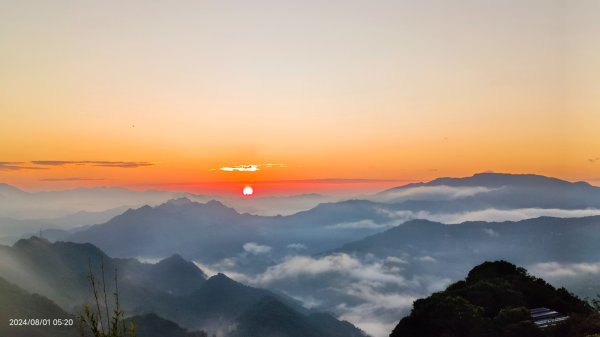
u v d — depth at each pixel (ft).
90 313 42.06
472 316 165.07
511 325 153.58
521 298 192.44
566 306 196.44
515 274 232.12
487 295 191.42
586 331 139.95
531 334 147.33
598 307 206.39
